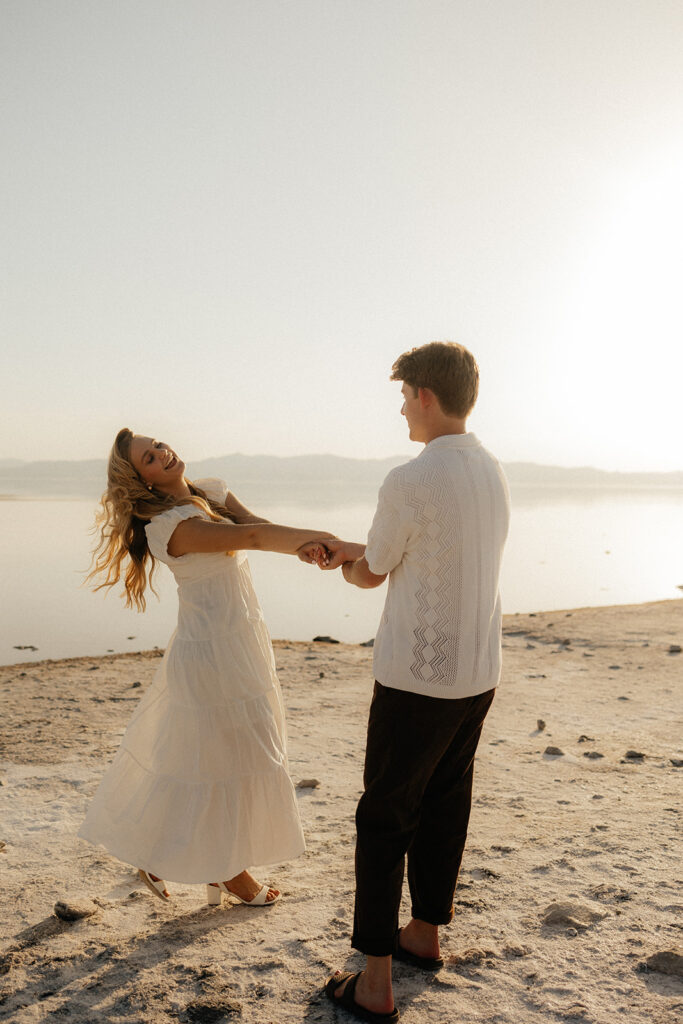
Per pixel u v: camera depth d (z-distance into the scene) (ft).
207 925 9.95
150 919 10.16
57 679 25.02
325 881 11.33
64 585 54.60
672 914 9.91
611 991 8.24
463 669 7.50
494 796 14.83
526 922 9.82
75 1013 8.02
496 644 7.95
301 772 16.40
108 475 10.16
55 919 10.14
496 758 17.40
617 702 22.75
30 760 16.75
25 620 41.24
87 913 10.19
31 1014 8.01
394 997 8.25
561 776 16.03
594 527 132.67
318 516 131.54
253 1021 7.86
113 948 9.30
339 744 18.45
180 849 9.39
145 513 9.96
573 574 65.46
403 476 7.36
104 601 48.19
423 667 7.44
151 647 34.24
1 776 15.79
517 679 26.00
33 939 9.59
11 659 31.27
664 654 29.76
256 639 10.17
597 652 30.60
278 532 9.12
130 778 9.89
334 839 12.96
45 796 14.74
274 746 10.03
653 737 19.07
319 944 9.40
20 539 93.45
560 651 31.07
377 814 7.75
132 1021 7.88
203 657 9.63
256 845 9.74
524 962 8.89
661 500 340.39
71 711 20.90
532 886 10.85
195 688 9.59
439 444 7.63
